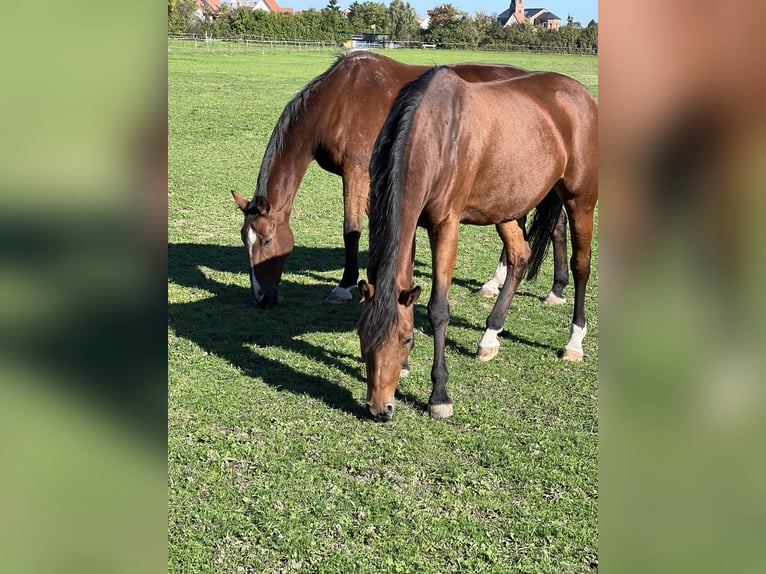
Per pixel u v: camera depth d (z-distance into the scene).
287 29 60.22
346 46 60.09
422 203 4.43
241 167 14.38
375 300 4.03
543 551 3.39
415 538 3.47
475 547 3.41
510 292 5.77
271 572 3.21
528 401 5.05
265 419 4.66
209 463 4.10
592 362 5.80
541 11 110.62
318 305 7.05
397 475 4.04
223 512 3.63
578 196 5.75
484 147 4.87
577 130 5.60
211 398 4.93
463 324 6.62
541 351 6.01
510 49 59.41
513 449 4.36
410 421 4.71
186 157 15.20
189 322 6.42
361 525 3.56
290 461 4.15
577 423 4.72
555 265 7.19
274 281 6.65
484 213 5.22
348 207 6.91
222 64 38.56
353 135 6.68
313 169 14.68
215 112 21.70
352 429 4.57
